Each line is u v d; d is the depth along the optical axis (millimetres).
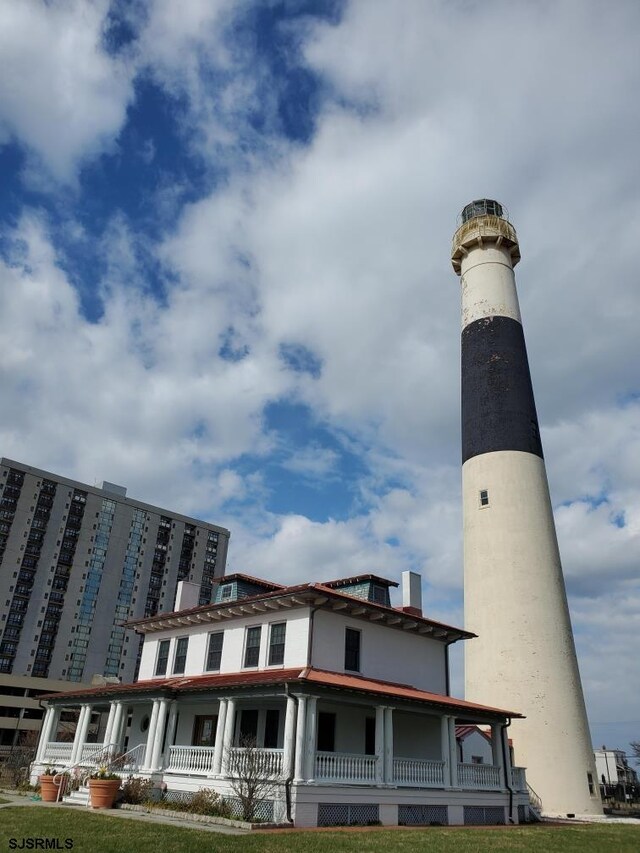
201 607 28797
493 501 33188
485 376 36344
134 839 13234
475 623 31906
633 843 17188
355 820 19500
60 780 23000
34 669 97875
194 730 26484
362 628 26234
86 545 109438
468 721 26609
